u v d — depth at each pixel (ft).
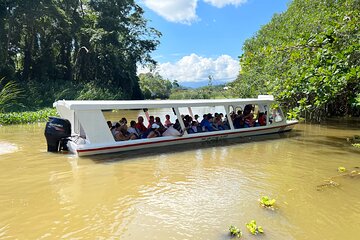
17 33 103.91
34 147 36.06
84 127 31.63
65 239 15.83
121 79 139.33
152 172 27.02
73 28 118.93
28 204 19.93
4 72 93.56
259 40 76.74
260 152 35.04
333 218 18.42
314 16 54.13
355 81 33.09
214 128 41.73
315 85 32.48
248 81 71.36
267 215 18.75
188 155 33.40
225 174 26.61
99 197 21.22
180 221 17.88
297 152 34.96
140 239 15.90
